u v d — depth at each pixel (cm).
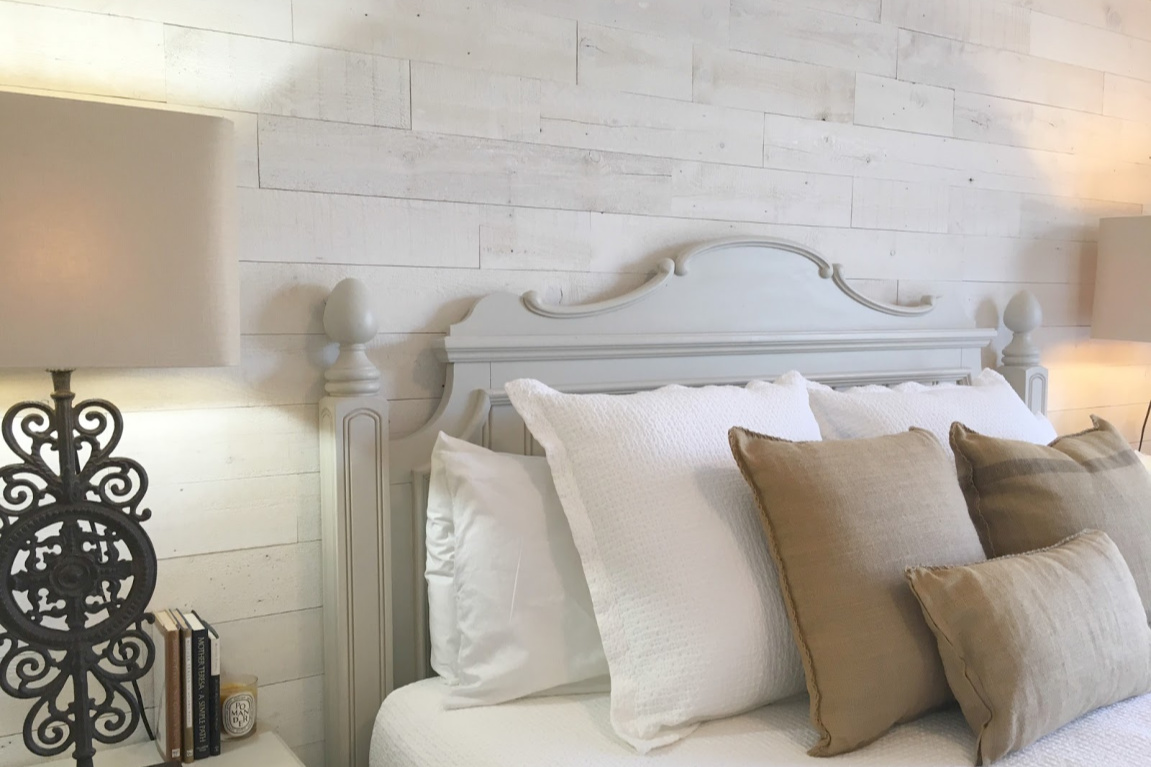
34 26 150
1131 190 309
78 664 138
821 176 240
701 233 221
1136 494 179
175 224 129
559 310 195
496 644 162
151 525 165
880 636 140
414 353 187
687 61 216
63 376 135
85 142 123
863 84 246
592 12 203
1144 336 272
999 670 135
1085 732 145
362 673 176
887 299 255
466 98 189
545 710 159
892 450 160
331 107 175
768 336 222
